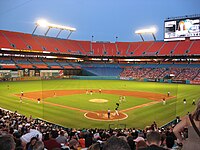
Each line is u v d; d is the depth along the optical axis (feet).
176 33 313.53
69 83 243.60
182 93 174.70
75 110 112.98
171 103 133.39
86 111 111.34
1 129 51.34
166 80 263.70
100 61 360.28
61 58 334.65
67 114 104.73
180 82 254.06
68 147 32.04
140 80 282.56
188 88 207.10
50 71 291.79
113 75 320.50
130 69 328.49
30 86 209.05
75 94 166.40
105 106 123.54
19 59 288.71
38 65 289.74
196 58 295.89
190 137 11.68
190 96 159.22
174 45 326.24
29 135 36.40
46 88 198.08
